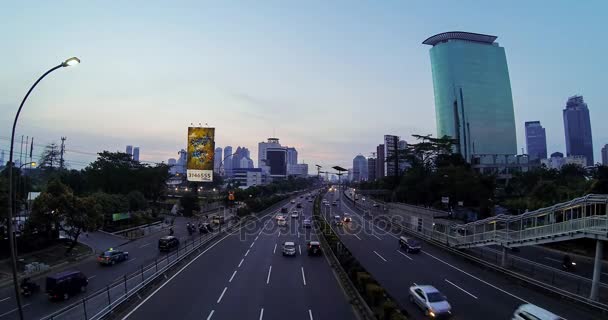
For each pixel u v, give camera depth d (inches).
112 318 821.9
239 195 4062.5
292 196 6466.5
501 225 1536.7
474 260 1450.5
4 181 1544.0
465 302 973.2
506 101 7012.8
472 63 6909.5
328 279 1171.9
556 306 952.9
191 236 2204.7
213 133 2645.2
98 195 2378.2
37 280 1216.8
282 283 1119.0
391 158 4503.0
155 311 867.4
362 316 838.5
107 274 1289.4
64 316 811.4
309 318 824.9
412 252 1686.8
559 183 2760.8
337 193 7785.4
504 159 6387.8
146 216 2765.7
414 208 2508.6
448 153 3641.7
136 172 3341.5
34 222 1611.7
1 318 848.9
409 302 967.0
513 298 1014.4
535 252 1764.3
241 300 951.0
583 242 1777.8
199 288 1061.8
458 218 2491.4
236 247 1759.4
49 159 3909.9
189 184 4879.4
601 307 898.1
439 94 7022.6
